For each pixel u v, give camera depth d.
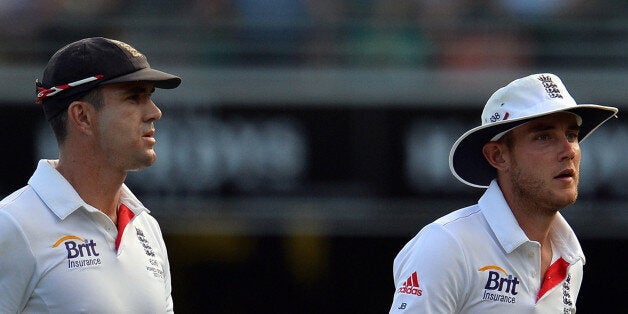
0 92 31.22
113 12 32.97
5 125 31.08
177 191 31.28
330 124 31.58
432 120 31.64
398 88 31.83
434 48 33.25
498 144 13.69
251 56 32.91
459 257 13.10
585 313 39.91
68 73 13.07
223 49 32.91
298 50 33.03
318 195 31.52
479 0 33.75
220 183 31.41
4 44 32.19
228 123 31.55
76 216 13.07
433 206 31.50
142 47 33.00
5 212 12.73
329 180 31.55
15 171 30.97
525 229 13.62
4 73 31.52
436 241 13.16
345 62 32.97
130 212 13.71
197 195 31.34
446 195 31.48
